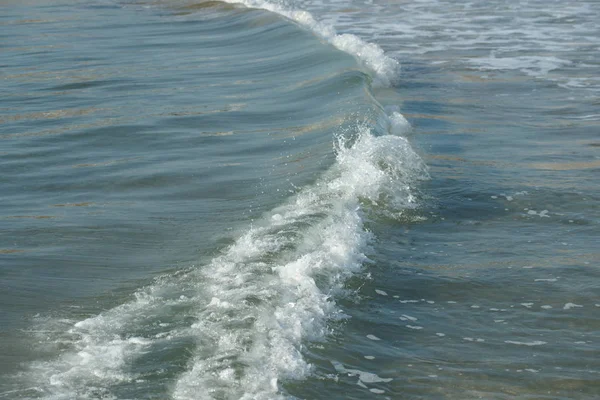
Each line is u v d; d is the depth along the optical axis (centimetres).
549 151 1162
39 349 582
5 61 1655
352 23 2358
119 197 916
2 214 859
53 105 1314
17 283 692
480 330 646
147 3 2611
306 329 616
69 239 791
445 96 1519
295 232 784
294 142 1105
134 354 569
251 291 661
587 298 705
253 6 2417
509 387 563
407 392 550
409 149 1065
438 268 761
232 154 1067
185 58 1722
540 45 1998
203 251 758
